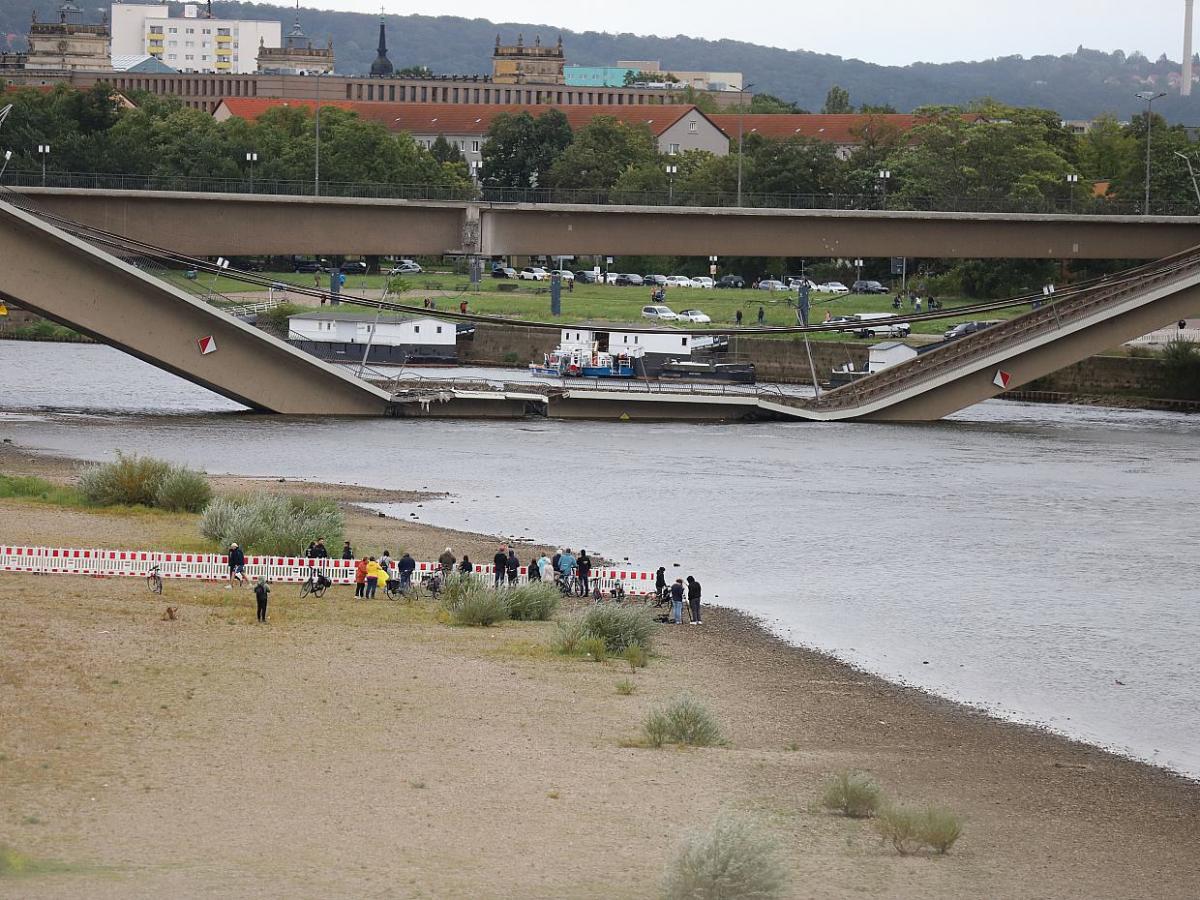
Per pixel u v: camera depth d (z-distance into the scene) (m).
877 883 64.75
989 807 77.94
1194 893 67.19
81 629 99.00
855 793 74.31
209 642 99.06
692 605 118.56
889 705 97.06
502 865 63.50
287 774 73.75
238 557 121.94
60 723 78.69
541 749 81.00
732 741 86.56
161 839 63.84
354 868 61.91
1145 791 82.25
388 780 73.94
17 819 65.00
